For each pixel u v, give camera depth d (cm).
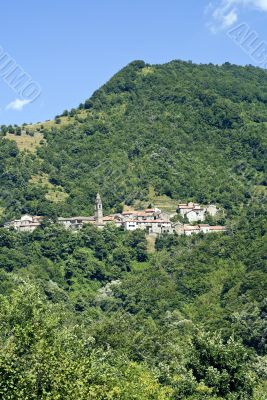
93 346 12025
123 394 7400
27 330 5981
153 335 13925
